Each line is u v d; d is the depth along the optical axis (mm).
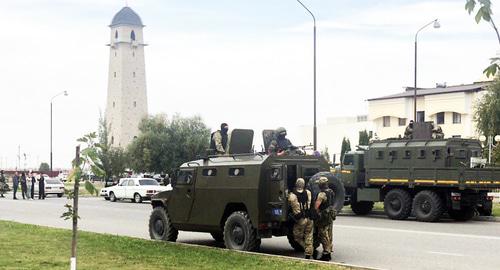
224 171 14555
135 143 78125
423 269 11891
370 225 21875
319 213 12844
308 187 13477
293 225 13773
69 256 12695
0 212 30062
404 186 25047
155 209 16516
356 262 12844
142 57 127438
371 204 28016
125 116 124000
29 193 53531
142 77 126938
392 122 78250
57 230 18406
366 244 15953
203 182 15055
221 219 14570
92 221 24266
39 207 34594
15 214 28562
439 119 71812
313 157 14328
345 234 18469
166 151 76938
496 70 5199
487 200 24703
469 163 24031
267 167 13773
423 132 25141
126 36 125375
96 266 11352
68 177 7957
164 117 80125
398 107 76625
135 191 40969
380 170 25750
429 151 24062
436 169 23578
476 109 52219
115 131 124188
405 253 14195
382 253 14227
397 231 19359
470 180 22953
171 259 12227
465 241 16500
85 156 7996
